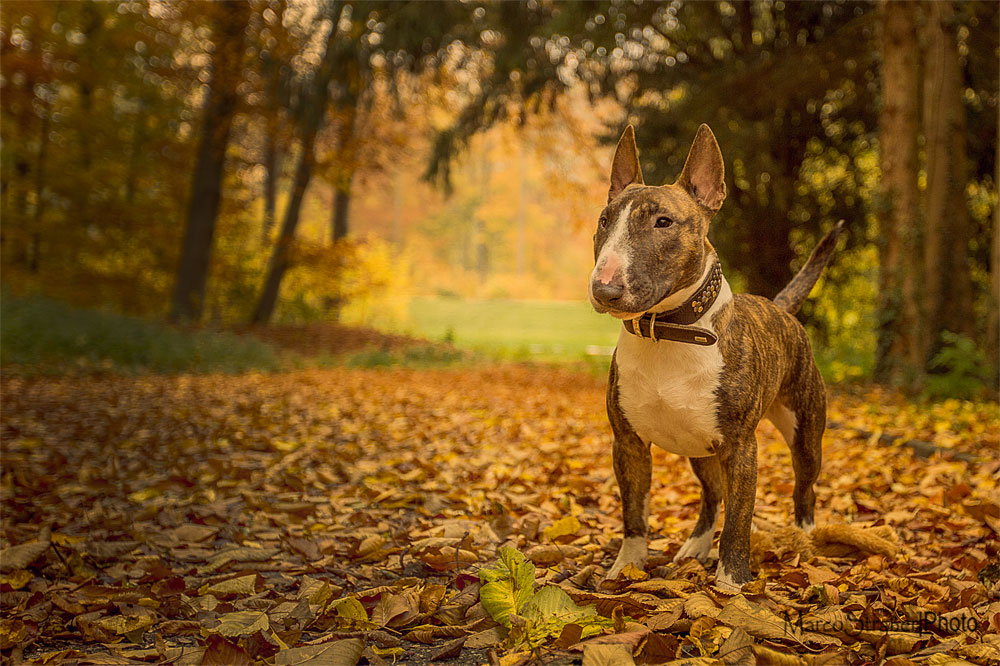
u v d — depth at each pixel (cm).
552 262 6662
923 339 1209
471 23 1792
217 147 2088
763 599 280
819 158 1723
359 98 2152
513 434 807
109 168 2233
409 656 264
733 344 299
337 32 2017
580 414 950
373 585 341
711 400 295
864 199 1658
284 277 2558
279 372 1576
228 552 379
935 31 1207
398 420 894
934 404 938
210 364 1546
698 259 285
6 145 2127
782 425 373
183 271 2067
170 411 932
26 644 281
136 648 279
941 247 1216
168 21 2144
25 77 2066
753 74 1507
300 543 389
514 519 439
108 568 369
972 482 514
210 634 270
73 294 2195
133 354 1494
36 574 360
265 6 2006
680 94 1703
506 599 269
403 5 1786
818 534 359
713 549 381
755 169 1518
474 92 1962
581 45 1606
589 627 253
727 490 302
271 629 274
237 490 539
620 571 323
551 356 2283
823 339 1703
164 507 484
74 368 1366
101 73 2206
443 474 576
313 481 564
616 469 332
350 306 2888
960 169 1214
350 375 1530
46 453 675
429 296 5775
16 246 2223
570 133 2362
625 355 309
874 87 1579
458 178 6381
